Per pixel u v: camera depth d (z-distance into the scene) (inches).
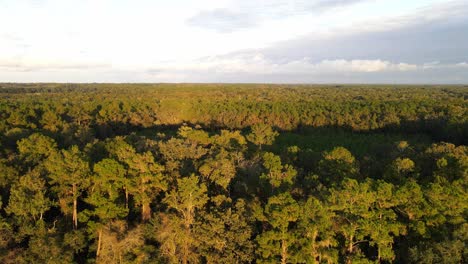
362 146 2802.7
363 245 1501.0
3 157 2057.1
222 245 1408.7
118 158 1752.0
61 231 1595.7
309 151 2193.7
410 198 1374.3
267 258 1363.2
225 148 2260.1
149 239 1515.7
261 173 1745.8
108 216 1515.7
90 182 1674.5
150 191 1651.1
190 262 1450.5
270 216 1365.7
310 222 1305.4
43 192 1610.5
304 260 1318.9
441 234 1318.9
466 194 1323.8
